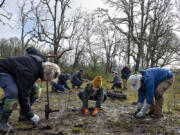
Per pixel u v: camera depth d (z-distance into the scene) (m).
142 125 3.27
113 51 28.36
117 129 3.00
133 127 3.13
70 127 2.96
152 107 3.98
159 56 17.14
